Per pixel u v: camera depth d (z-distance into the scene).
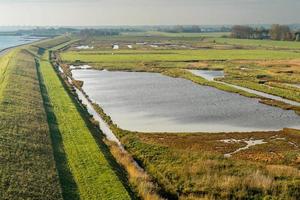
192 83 85.62
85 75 98.44
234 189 29.42
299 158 37.84
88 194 27.34
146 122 52.94
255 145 42.41
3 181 27.48
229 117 55.41
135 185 30.17
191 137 45.41
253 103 64.75
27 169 30.44
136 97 70.00
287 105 62.16
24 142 36.59
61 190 27.62
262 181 30.11
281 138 45.12
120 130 47.59
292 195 28.56
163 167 34.25
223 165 34.25
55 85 75.88
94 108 60.50
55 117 50.19
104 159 34.19
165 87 80.44
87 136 41.41
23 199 25.41
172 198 28.89
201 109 60.38
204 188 29.78
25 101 54.94
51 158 33.81
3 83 67.62
